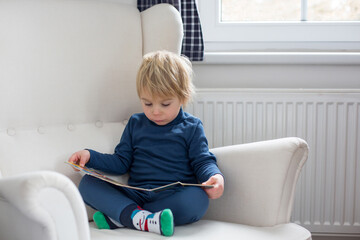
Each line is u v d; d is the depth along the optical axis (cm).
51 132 123
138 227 104
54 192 74
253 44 183
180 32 138
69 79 127
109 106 133
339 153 164
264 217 110
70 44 127
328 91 161
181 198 108
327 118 162
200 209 109
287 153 110
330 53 168
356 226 166
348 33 179
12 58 118
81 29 129
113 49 133
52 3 127
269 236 102
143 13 143
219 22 183
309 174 166
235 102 163
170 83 118
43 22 124
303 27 181
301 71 171
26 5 123
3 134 115
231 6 185
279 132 164
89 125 131
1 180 77
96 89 131
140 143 126
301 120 163
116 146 129
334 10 182
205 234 100
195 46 165
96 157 120
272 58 167
